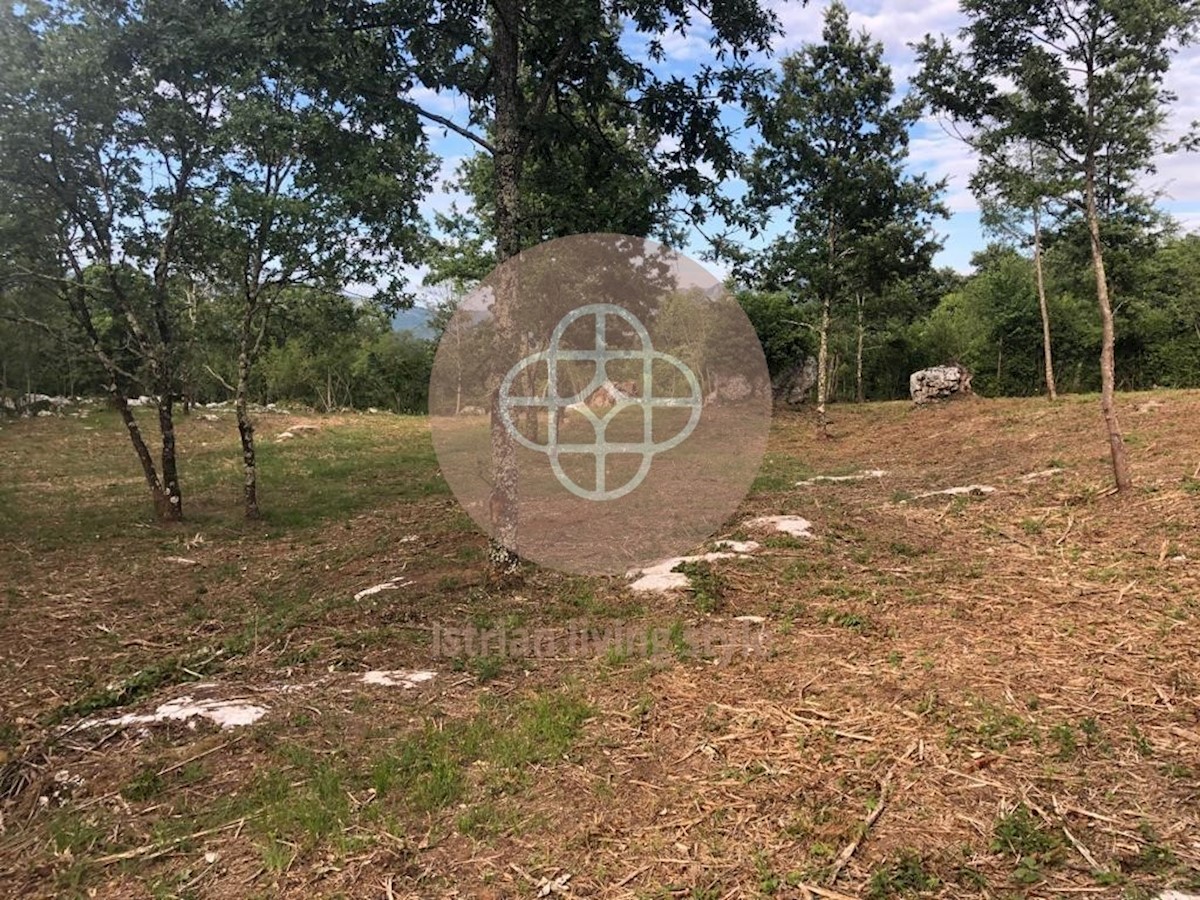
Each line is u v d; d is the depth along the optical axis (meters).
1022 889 2.38
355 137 6.51
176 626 5.95
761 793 2.99
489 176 14.85
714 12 5.59
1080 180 7.44
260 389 34.19
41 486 12.91
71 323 11.05
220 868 2.73
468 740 3.51
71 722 4.13
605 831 2.80
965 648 4.28
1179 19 6.55
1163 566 5.47
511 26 5.71
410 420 25.81
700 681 4.05
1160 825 2.66
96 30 7.97
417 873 2.63
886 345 27.17
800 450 15.21
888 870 2.48
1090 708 3.52
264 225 9.18
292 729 3.77
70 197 8.97
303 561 7.96
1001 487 8.80
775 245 16.00
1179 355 22.14
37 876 2.79
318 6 4.93
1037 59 7.17
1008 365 24.69
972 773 3.03
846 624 4.75
